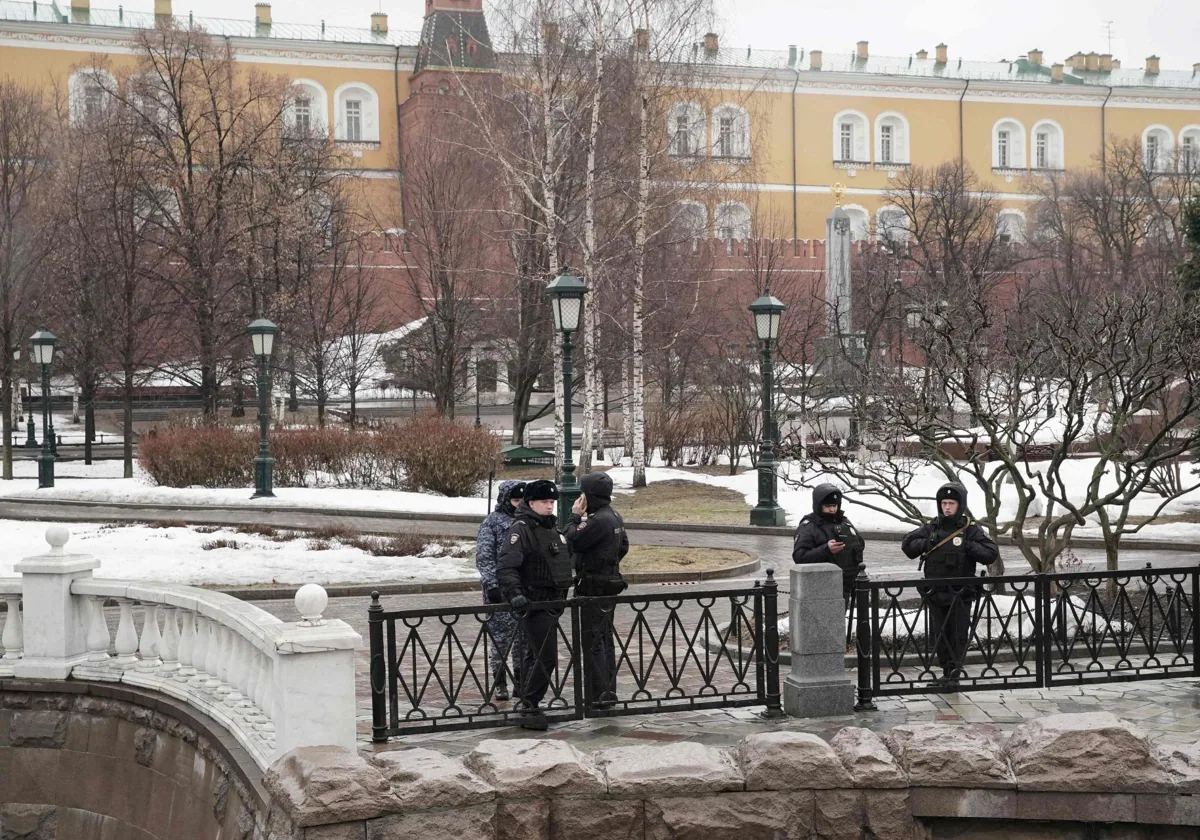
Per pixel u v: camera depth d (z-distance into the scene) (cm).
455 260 4672
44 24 7119
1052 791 668
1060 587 1042
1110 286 4447
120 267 4128
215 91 4762
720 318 4600
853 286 4419
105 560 1925
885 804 679
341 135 7731
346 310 5594
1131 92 8881
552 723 960
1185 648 1174
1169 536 2247
